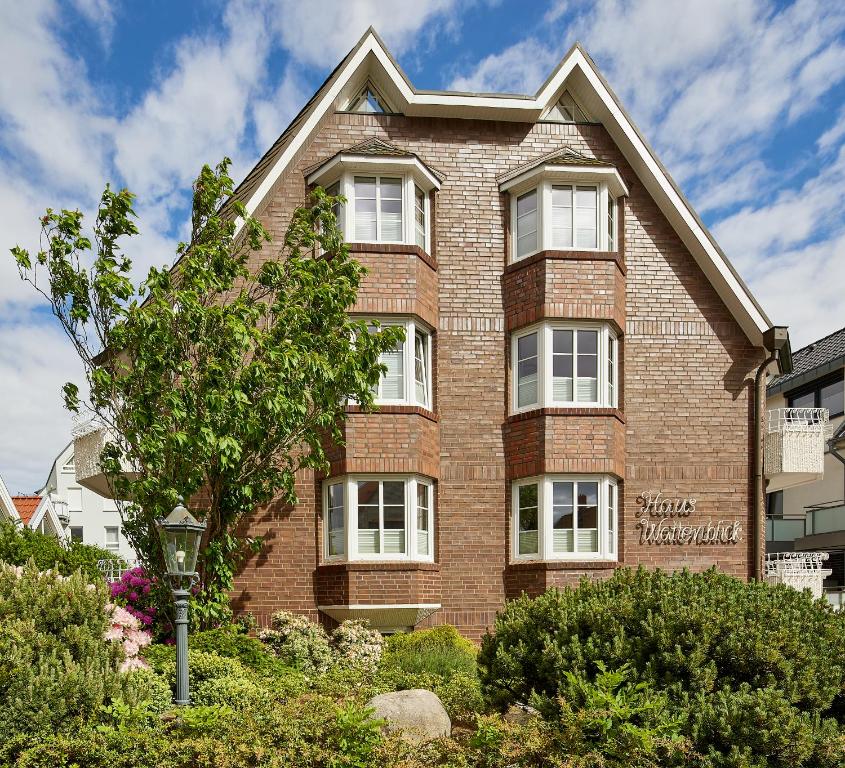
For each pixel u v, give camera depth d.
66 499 36.03
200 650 11.01
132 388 12.12
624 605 7.56
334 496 14.97
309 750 6.76
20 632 7.47
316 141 16.12
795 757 5.97
